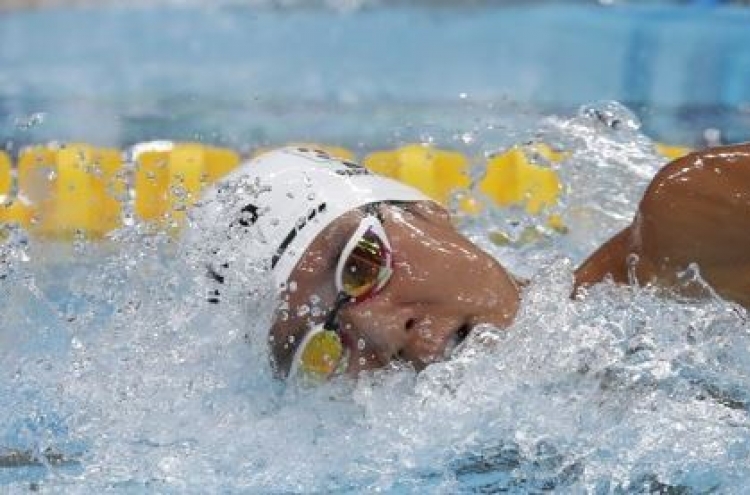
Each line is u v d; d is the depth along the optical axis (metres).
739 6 25.03
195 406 6.83
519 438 6.17
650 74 19.11
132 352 7.14
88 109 17.02
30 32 24.56
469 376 6.55
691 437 5.89
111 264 7.70
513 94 17.91
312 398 6.77
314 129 15.77
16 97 18.02
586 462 5.86
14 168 12.95
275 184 7.09
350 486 5.96
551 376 6.52
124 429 6.68
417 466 6.11
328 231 6.76
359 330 6.64
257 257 6.82
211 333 6.97
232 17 26.14
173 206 8.08
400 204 7.02
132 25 25.23
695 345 6.52
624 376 6.37
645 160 9.84
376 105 17.38
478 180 10.88
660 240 6.74
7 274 8.09
